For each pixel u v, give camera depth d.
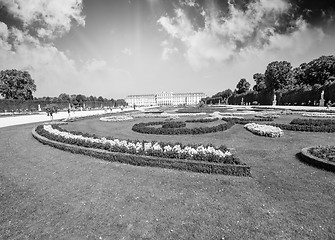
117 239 4.09
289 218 4.55
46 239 4.14
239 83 102.50
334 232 4.05
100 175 7.36
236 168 6.94
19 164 8.93
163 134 14.92
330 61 49.31
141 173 7.39
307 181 6.37
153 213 4.92
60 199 5.74
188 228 4.34
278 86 60.12
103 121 25.91
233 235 4.08
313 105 47.81
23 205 5.46
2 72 65.81
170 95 198.12
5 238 4.20
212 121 21.00
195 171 7.37
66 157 9.64
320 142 11.16
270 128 14.05
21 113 50.09
